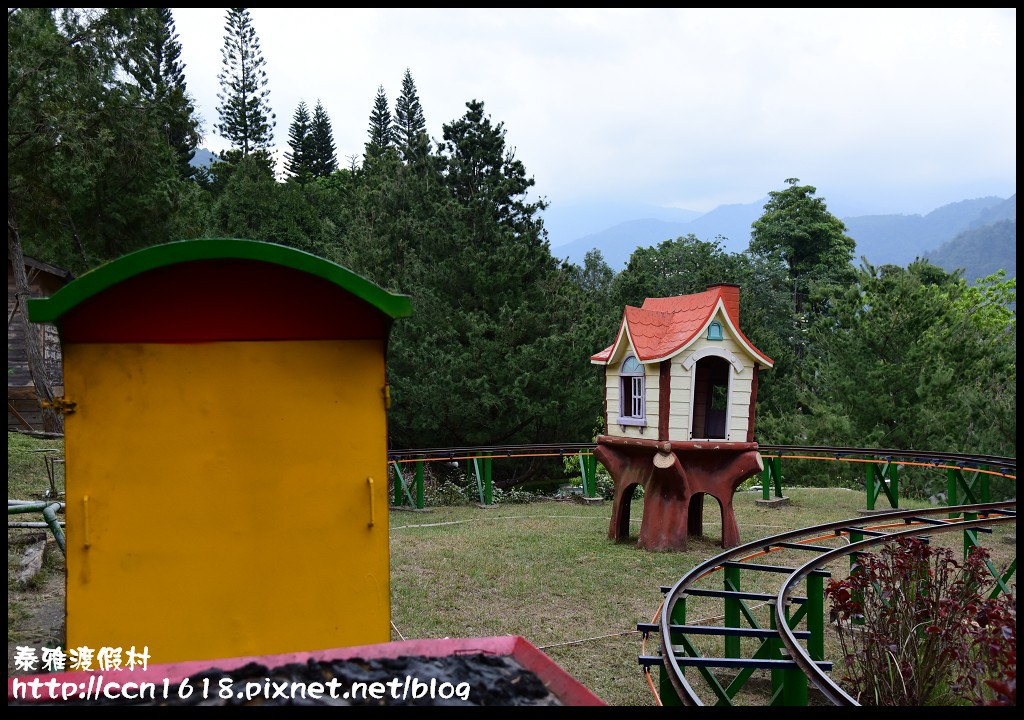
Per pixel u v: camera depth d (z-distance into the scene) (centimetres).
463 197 2739
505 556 1351
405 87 7594
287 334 561
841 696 536
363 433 570
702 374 1584
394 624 992
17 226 2191
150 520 540
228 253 538
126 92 2116
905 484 2672
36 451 1806
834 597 756
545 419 2314
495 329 2325
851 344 2894
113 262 525
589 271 4928
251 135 6431
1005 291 4731
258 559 552
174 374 546
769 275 4916
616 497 1488
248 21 6291
